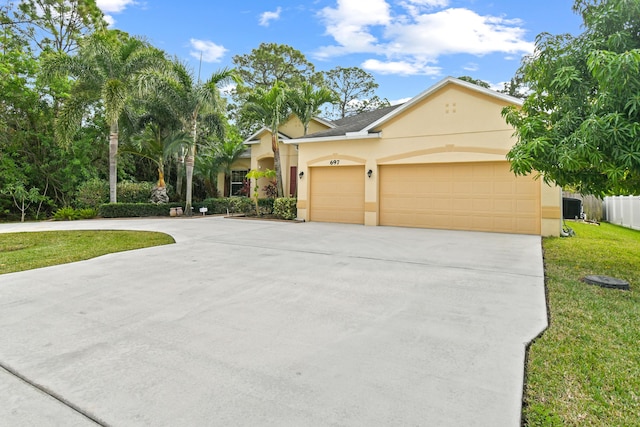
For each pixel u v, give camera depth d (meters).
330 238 10.12
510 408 2.45
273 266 6.68
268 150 20.70
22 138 18.75
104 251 8.42
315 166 14.89
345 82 37.75
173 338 3.61
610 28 5.75
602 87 5.13
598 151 5.17
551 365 3.03
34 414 2.44
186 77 16.72
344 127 15.91
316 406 2.48
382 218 13.46
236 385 2.75
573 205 17.98
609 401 2.55
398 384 2.74
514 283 5.48
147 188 19.50
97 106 18.72
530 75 6.82
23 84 18.64
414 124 12.70
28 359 3.20
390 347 3.37
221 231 11.69
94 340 3.58
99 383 2.80
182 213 18.56
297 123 20.25
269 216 16.67
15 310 4.46
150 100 17.61
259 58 35.28
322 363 3.08
